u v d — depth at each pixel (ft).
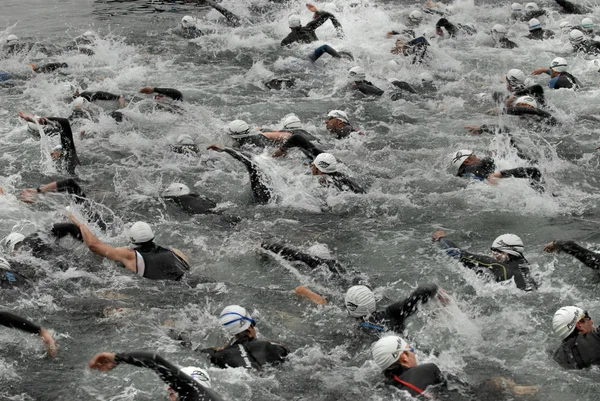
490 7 89.51
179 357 26.35
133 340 27.71
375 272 33.53
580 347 25.36
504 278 31.17
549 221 37.91
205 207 40.65
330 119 50.96
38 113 55.57
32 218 38.75
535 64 67.26
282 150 44.60
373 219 39.11
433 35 76.07
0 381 25.08
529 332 27.78
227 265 34.32
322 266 33.24
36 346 27.25
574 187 42.34
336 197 41.29
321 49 65.46
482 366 25.72
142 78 64.69
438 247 34.73
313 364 26.03
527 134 50.24
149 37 77.36
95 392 24.48
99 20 84.69
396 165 46.21
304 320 29.35
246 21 83.10
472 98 58.85
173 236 37.47
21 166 46.47
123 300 30.66
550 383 24.53
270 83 62.23
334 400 23.86
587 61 67.10
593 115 53.88
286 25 80.74
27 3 93.91
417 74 64.69
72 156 46.03
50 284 31.63
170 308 30.25
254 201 41.70
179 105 56.95
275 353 26.14
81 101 54.19
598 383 24.30
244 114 55.88
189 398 21.25
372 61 68.39
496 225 37.78
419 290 28.30
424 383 23.15
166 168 46.34
